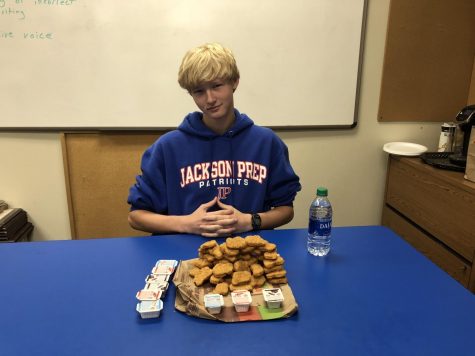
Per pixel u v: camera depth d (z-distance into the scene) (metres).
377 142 2.34
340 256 1.07
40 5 1.91
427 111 2.30
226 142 1.34
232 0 1.99
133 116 2.10
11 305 0.86
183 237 1.18
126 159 2.18
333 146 2.31
